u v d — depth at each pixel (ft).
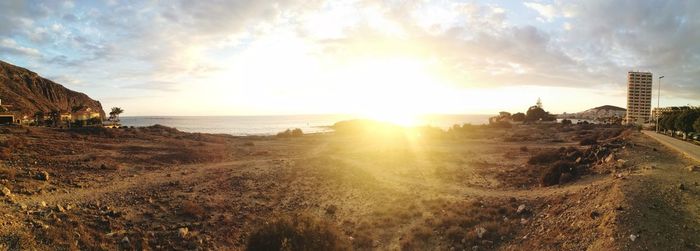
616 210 56.65
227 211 79.87
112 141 176.65
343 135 331.16
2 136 146.82
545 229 63.31
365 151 182.29
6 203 65.87
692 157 94.94
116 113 348.59
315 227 55.52
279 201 91.30
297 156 166.40
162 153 151.94
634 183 68.39
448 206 83.10
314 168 130.52
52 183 89.15
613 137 208.44
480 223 71.36
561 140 242.37
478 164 139.33
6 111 276.21
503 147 198.08
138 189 91.97
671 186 65.82
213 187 99.86
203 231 67.21
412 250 62.54
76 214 66.74
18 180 85.76
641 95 568.82
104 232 61.31
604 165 98.58
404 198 92.63
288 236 52.03
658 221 52.03
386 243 66.08
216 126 621.31
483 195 91.35
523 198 84.48
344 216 81.20
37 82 602.03
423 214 79.61
